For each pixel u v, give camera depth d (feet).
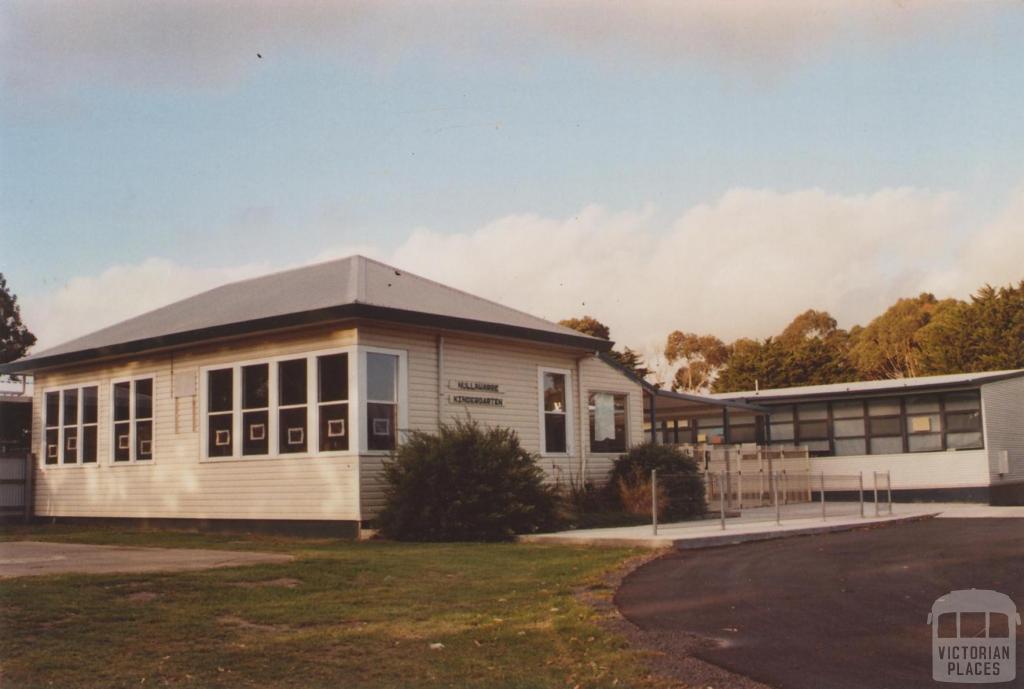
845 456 108.68
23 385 101.30
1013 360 163.63
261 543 55.67
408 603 34.42
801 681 24.00
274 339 63.87
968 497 100.42
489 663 26.14
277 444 63.16
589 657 26.76
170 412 69.72
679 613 33.01
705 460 82.23
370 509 59.41
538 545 53.62
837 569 43.01
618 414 80.48
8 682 23.58
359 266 73.46
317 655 26.71
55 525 76.07
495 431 61.77
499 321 69.15
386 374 61.82
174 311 79.36
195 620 30.50
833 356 198.08
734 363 205.57
